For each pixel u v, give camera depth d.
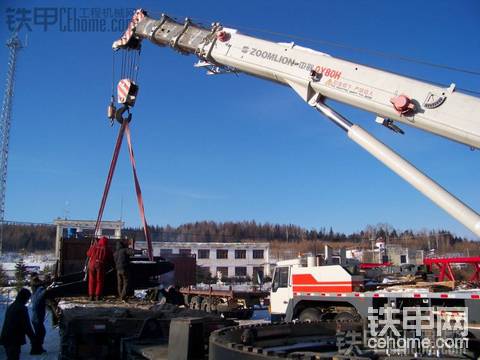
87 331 6.44
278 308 15.66
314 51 6.68
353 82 6.14
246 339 3.63
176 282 28.58
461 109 5.38
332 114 6.20
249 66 7.17
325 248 15.07
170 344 3.90
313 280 14.07
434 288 12.02
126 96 9.70
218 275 62.38
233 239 108.06
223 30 7.76
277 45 7.04
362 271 14.38
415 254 45.00
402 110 5.61
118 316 6.65
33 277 12.74
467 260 14.87
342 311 13.23
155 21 8.84
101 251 9.94
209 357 3.36
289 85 6.80
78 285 10.46
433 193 5.04
